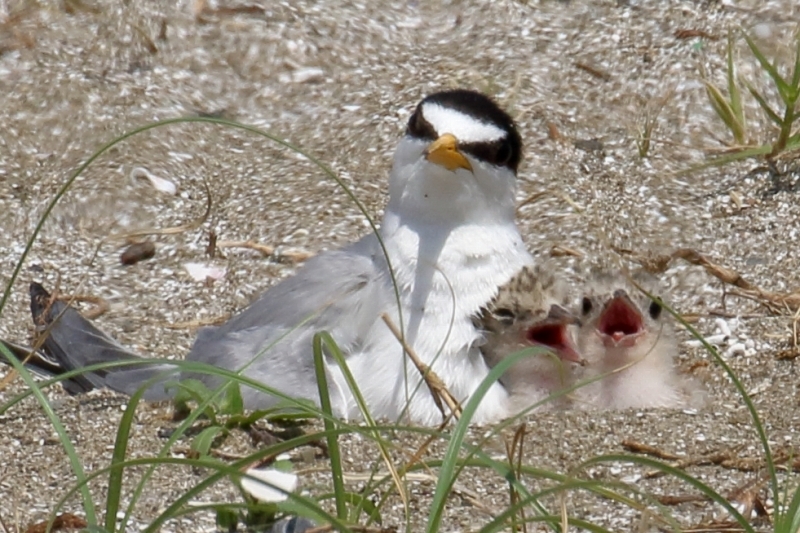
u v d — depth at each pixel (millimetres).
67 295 11852
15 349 10375
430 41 15258
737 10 15352
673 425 9141
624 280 10203
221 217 12914
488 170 9562
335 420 6953
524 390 9664
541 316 9547
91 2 15281
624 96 14281
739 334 10977
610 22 15344
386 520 7727
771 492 8094
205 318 11680
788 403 9617
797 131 13477
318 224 12688
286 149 13750
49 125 13805
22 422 9320
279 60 14805
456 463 6715
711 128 13844
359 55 14914
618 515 7797
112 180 13188
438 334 9281
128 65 14648
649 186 13125
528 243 12312
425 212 9578
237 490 8133
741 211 12812
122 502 8008
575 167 13320
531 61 14742
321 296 9555
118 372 9953
